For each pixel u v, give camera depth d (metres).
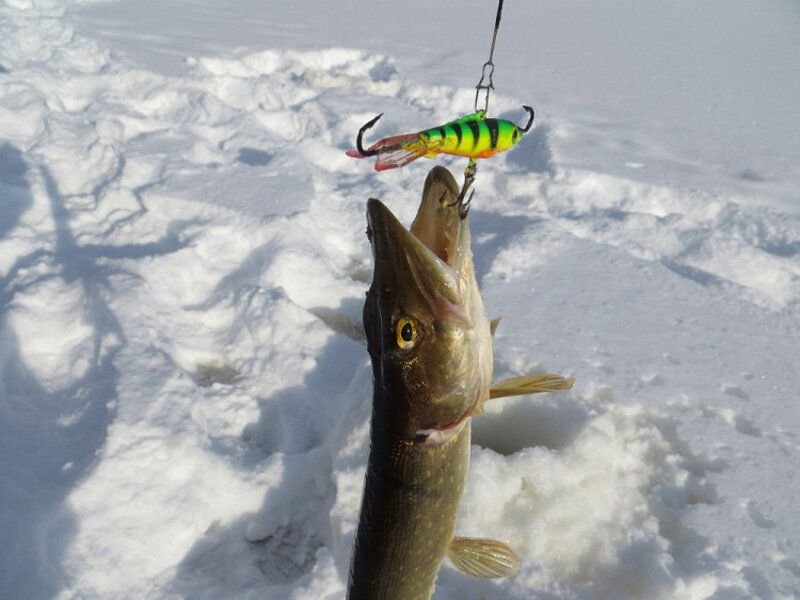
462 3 2.89
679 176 1.25
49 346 0.79
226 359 0.82
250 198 1.07
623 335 0.79
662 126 1.54
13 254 0.92
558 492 0.59
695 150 1.41
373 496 0.35
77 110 1.42
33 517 0.56
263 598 0.56
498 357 0.74
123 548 0.56
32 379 0.75
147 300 0.83
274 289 0.87
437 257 0.31
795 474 0.62
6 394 0.72
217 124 1.40
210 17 2.31
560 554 0.57
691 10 2.97
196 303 0.90
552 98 1.69
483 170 1.25
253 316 0.83
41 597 0.51
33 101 1.32
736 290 0.92
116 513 0.58
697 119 1.60
